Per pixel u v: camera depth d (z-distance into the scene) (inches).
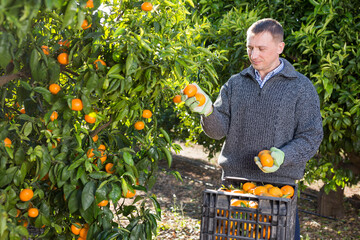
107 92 69.9
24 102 79.4
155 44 72.0
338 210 210.1
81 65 74.6
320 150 152.7
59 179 71.9
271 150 78.4
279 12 155.9
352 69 134.5
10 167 67.4
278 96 87.6
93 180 72.9
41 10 64.9
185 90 82.0
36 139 80.4
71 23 60.1
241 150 91.5
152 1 77.7
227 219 67.4
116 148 86.1
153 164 82.4
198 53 87.6
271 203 65.8
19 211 73.2
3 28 56.7
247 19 143.4
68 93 79.7
